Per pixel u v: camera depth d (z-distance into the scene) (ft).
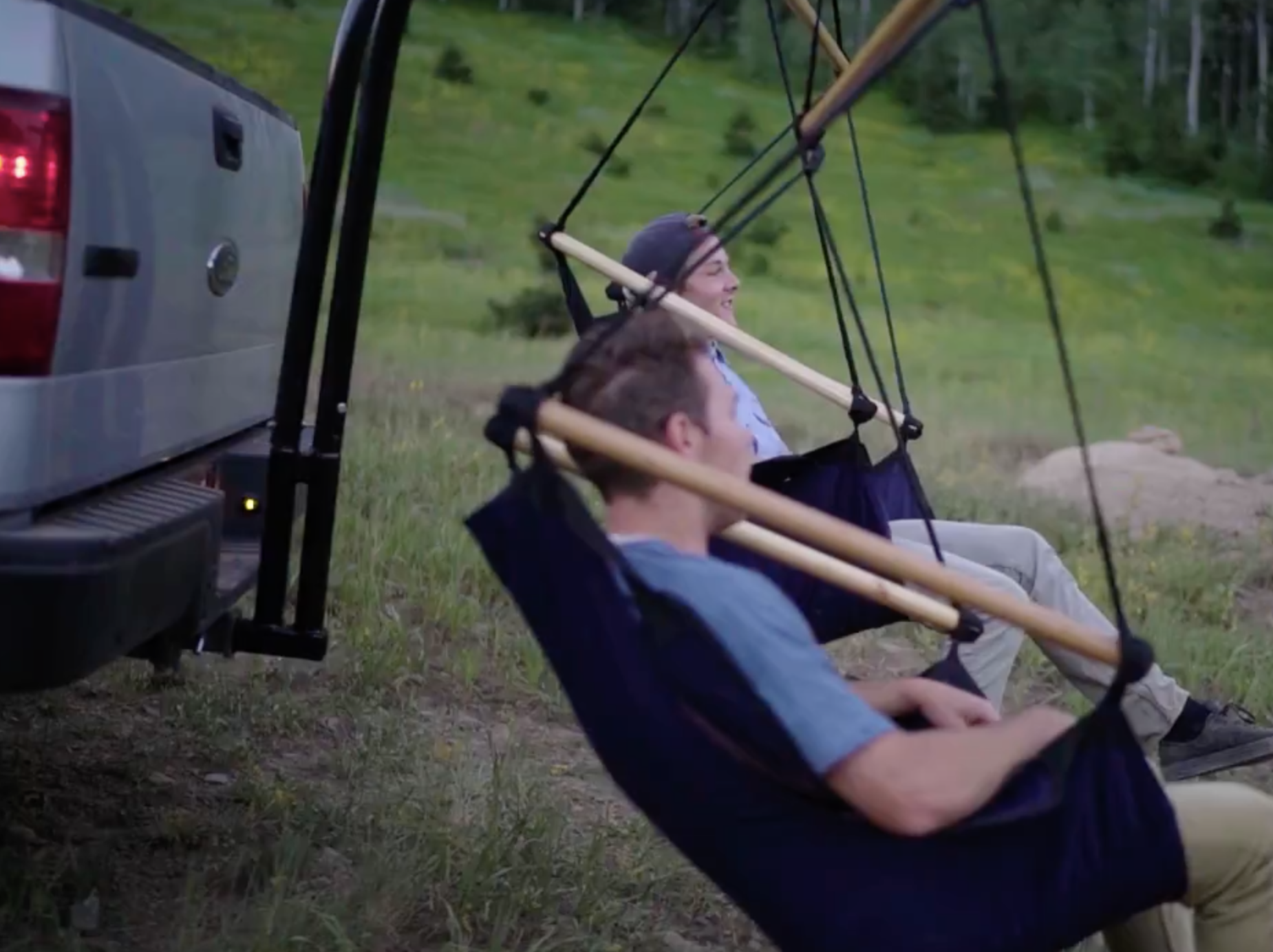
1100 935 12.21
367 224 12.98
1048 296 7.33
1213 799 8.16
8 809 12.90
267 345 15.69
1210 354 53.98
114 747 14.65
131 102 11.10
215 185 13.24
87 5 10.35
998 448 36.47
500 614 20.18
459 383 36.32
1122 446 34.32
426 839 12.59
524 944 11.53
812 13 11.28
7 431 9.76
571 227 55.72
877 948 7.09
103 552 9.59
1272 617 24.26
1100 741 7.14
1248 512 30.27
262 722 15.61
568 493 7.32
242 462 14.49
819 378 12.81
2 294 9.76
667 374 7.76
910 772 6.98
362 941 11.07
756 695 7.07
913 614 8.95
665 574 7.41
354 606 19.30
